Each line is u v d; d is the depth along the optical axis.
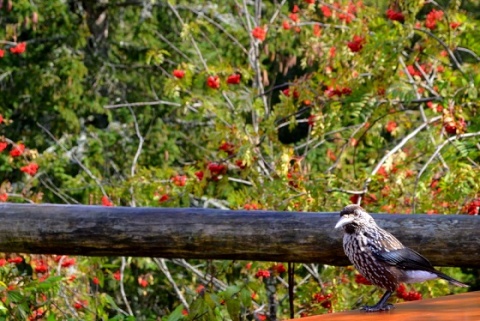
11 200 18.58
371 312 4.70
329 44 13.70
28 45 23.91
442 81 11.45
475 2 19.12
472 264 6.23
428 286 11.03
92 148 22.30
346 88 12.09
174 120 23.11
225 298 7.10
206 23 16.53
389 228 6.30
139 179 13.23
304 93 12.54
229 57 22.77
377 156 13.66
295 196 10.84
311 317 4.64
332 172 13.00
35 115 23.27
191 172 12.57
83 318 10.95
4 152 22.78
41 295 8.00
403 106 12.09
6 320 7.38
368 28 12.08
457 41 12.09
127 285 19.08
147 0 23.69
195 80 14.00
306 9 17.06
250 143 11.96
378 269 5.95
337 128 14.31
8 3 21.73
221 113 14.05
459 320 4.30
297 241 6.36
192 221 6.49
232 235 6.44
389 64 11.52
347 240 6.05
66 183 20.80
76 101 23.36
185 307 13.55
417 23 12.23
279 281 13.53
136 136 22.98
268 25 15.62
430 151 11.59
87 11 24.42
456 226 6.20
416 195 10.85
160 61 15.92
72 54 23.83
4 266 8.77
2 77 23.33
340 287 11.35
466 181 10.52
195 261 16.78
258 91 15.05
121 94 23.91
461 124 10.84
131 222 6.55
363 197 11.27
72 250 6.70
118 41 24.28
